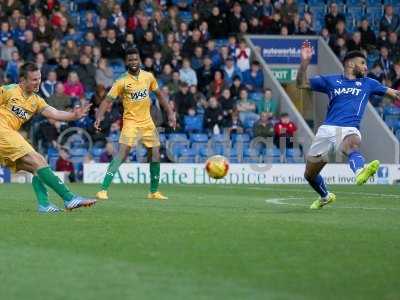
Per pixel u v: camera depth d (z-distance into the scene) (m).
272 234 19.20
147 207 26.84
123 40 52.12
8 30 50.62
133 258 15.70
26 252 16.38
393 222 22.45
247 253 16.38
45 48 50.06
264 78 54.81
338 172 49.41
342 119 25.47
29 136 46.97
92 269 14.56
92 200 24.30
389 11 58.72
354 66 25.61
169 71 51.06
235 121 50.19
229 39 54.28
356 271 14.62
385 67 56.72
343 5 61.78
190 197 33.12
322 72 57.88
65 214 23.48
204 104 50.56
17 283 13.36
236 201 30.70
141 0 55.28
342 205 28.95
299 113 52.62
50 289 12.88
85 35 52.66
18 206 26.67
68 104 46.72
